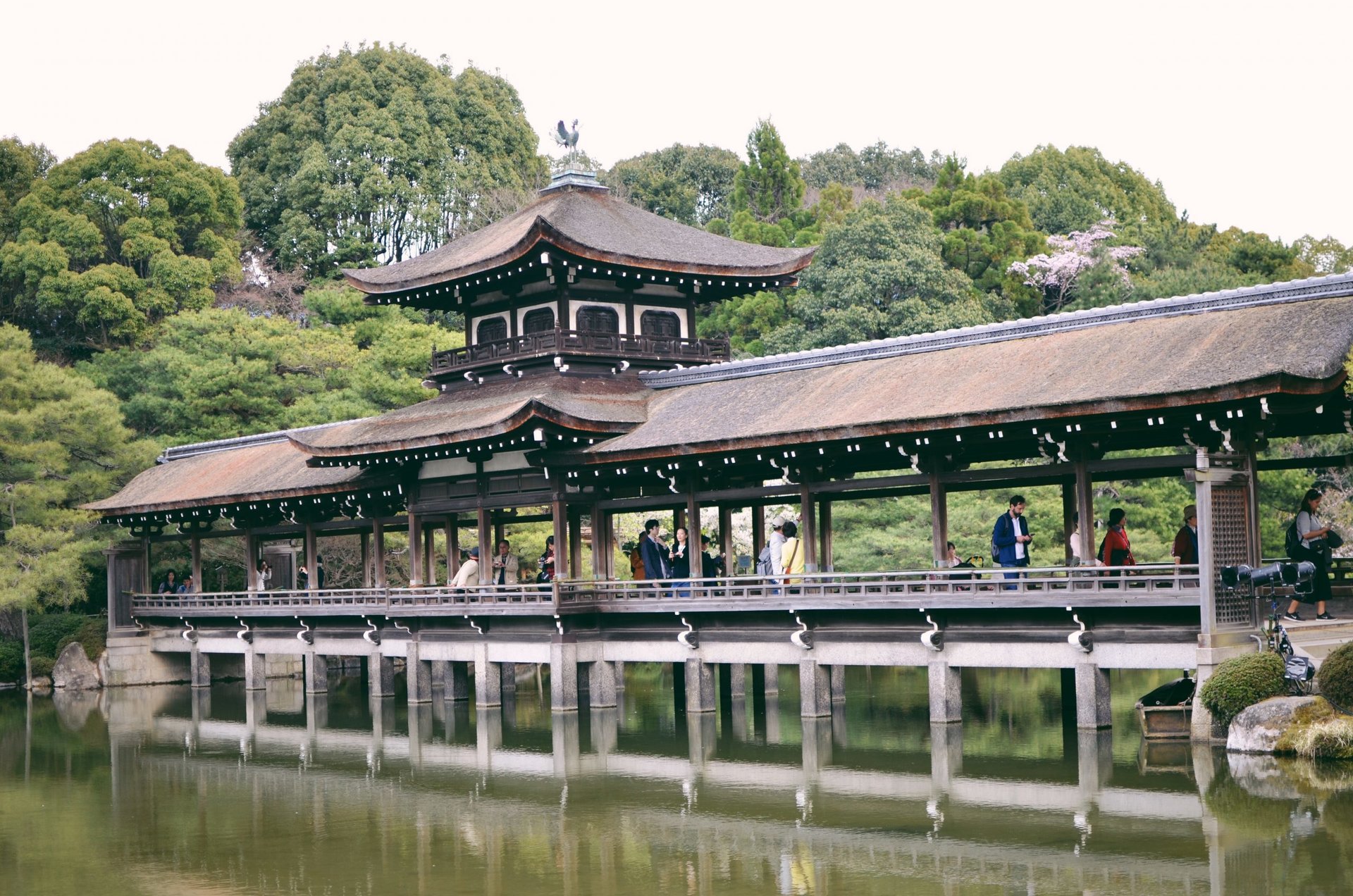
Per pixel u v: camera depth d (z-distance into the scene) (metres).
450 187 106.44
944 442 37.12
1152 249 96.94
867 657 38.94
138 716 50.81
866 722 41.66
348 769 37.44
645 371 50.16
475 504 48.34
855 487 39.59
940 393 37.56
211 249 99.81
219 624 58.41
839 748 37.12
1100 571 34.53
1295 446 60.84
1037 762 33.53
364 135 104.81
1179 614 33.00
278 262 108.31
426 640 49.34
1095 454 35.84
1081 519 35.06
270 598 55.97
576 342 48.38
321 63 112.69
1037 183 107.31
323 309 95.88
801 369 44.91
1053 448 37.31
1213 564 31.94
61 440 65.88
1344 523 58.81
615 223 51.31
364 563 59.22
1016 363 37.72
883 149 138.00
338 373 79.94
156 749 42.34
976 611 36.47
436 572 68.88
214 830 30.42
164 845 29.19
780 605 39.69
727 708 46.12
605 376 49.34
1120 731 36.75
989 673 55.03
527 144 114.81
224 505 57.06
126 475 67.38
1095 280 88.50
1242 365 31.73
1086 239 95.44
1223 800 27.53
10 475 64.38
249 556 58.09
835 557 62.28
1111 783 30.25
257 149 112.62
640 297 50.75
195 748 42.25
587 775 35.06
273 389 77.12
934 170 135.62
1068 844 25.81
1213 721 32.16
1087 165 111.31
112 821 31.77
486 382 51.25
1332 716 30.03
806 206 117.69
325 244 106.50
